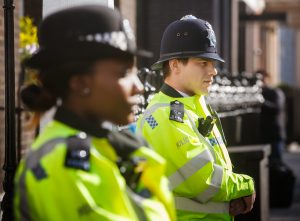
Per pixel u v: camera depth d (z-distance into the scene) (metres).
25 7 8.72
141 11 13.98
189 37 4.36
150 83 6.79
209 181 4.23
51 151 2.42
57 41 2.49
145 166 2.59
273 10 22.44
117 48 2.50
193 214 4.31
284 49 36.81
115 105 2.54
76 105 2.52
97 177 2.43
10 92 4.46
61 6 5.07
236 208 4.47
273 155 15.12
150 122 4.30
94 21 2.49
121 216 2.44
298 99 27.91
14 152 4.41
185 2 13.97
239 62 20.00
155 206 2.58
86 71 2.49
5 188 4.34
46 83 2.54
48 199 2.36
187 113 4.32
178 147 4.22
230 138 10.87
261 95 15.05
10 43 4.49
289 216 11.40
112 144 2.55
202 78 4.38
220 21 14.73
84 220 2.37
